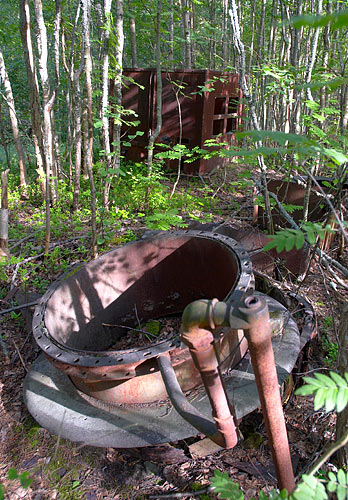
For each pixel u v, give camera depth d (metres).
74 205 6.58
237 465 2.66
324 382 1.14
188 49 9.87
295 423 3.01
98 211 5.93
